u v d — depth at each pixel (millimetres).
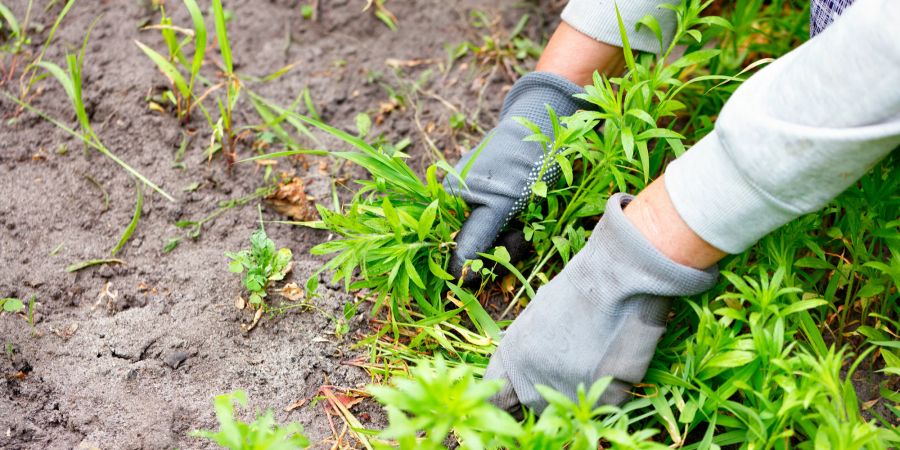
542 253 1228
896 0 993
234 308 1226
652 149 1311
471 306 1190
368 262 1209
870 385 1177
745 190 1059
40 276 1244
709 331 1125
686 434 1127
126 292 1240
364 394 1182
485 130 1363
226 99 1380
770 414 1083
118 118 1355
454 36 1453
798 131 1023
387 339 1216
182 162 1329
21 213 1283
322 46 1441
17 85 1371
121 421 1153
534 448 1038
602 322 1115
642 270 1103
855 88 1009
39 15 1435
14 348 1194
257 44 1436
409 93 1398
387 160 1201
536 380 1127
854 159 1026
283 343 1209
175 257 1266
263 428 1040
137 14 1443
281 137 1354
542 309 1136
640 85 1168
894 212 1196
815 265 1175
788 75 1042
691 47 1267
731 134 1053
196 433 1051
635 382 1120
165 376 1185
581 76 1230
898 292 1185
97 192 1306
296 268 1253
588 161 1275
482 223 1194
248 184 1319
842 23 1018
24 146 1331
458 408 1009
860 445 1045
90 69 1388
